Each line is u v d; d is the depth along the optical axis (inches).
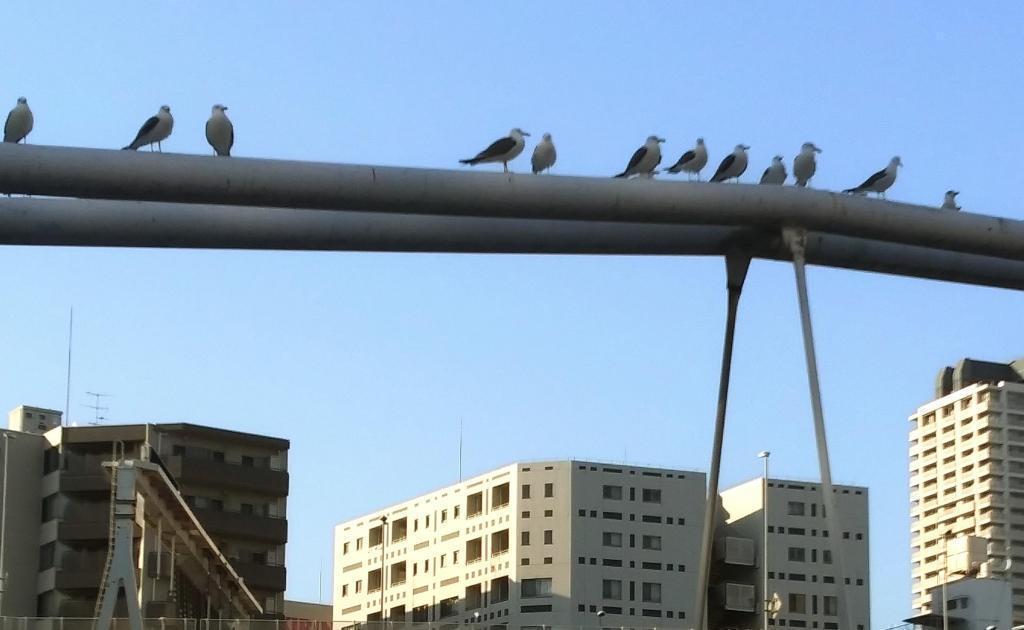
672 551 5629.9
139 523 3432.6
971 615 4271.7
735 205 1792.6
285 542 4953.3
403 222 1815.9
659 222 1787.6
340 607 6407.5
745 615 5541.3
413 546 6136.8
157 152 1626.5
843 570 1743.4
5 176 1588.3
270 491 4950.8
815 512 5644.7
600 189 1738.4
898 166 1950.1
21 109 1712.6
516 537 5639.8
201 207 1772.9
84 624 2682.1
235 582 3814.0
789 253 1859.0
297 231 1793.8
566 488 5610.2
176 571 3823.8
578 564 5541.3
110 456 4709.6
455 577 5885.8
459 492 5959.6
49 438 4758.9
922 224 1850.4
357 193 1664.6
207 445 4933.6
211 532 4800.7
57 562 4623.5
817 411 1786.4
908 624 2908.5
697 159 1887.3
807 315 1802.4
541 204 1716.3
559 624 5477.4
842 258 1934.1
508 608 5600.4
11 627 2662.4
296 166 1651.1
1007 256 1893.5
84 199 1708.9
